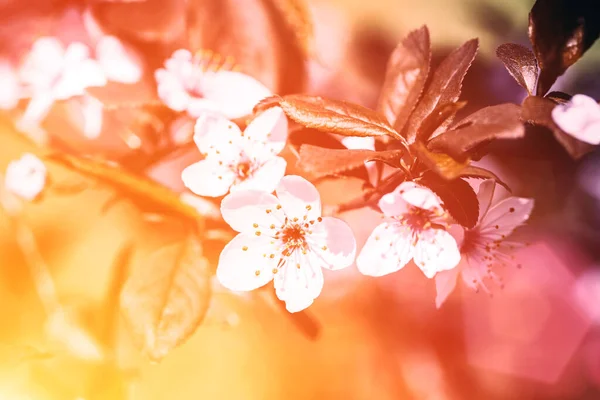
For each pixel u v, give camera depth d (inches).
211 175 10.0
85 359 10.8
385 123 9.6
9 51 12.1
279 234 9.8
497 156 12.1
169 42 11.3
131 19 11.3
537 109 9.3
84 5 12.0
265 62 11.3
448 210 9.4
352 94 12.5
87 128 11.2
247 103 10.7
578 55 9.5
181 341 9.9
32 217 12.6
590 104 9.3
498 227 10.2
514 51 9.8
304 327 10.5
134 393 11.6
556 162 12.7
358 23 12.8
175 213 10.3
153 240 11.0
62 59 11.3
